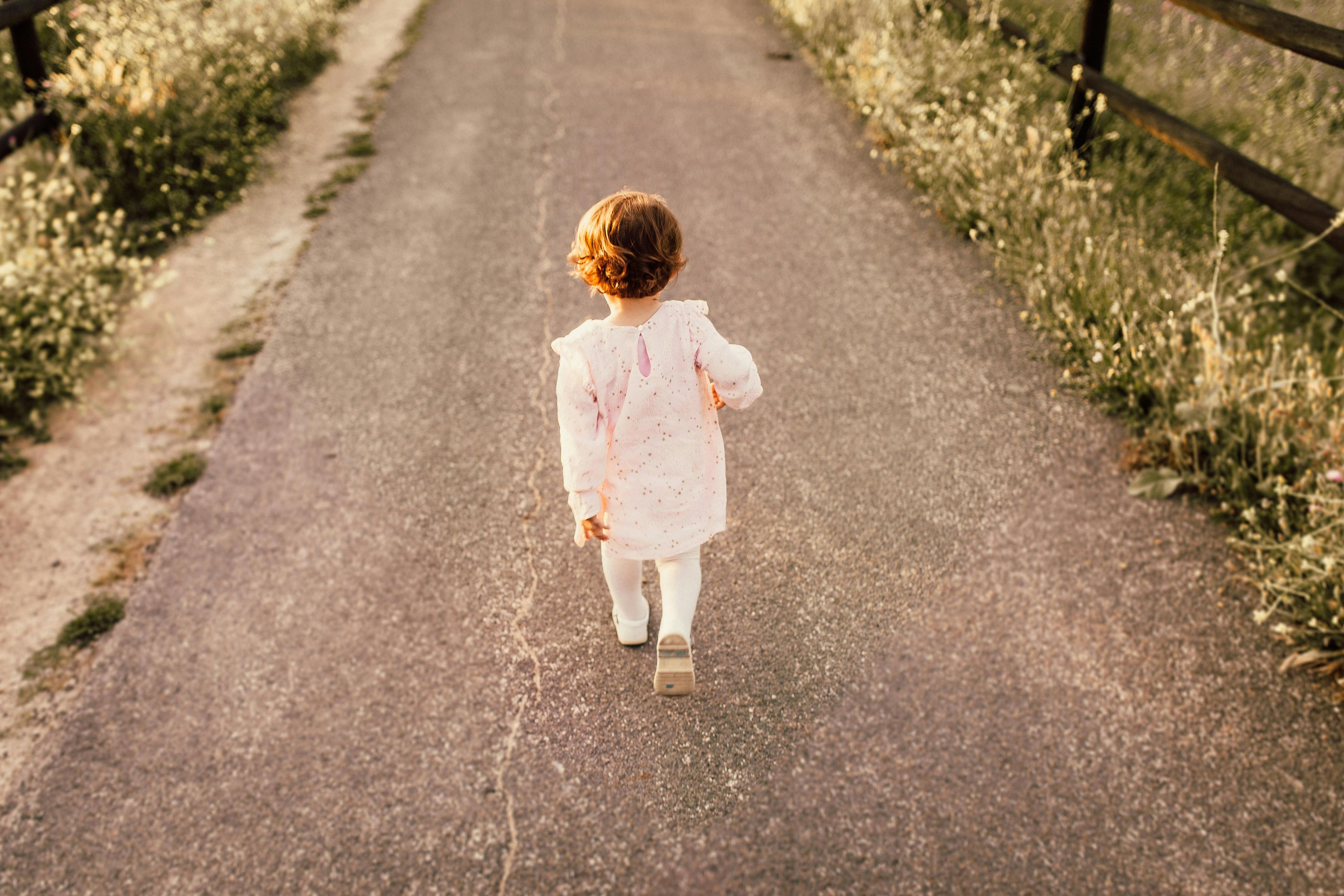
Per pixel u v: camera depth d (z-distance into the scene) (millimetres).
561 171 5336
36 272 3889
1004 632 2576
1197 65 5938
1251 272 4191
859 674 2475
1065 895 1967
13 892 2025
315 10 7691
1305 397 3064
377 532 2977
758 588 2742
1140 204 4324
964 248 4496
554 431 3393
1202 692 2385
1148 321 3463
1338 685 2377
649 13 8281
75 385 3631
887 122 5441
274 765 2271
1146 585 2697
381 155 5625
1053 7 6383
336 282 4344
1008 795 2164
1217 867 2010
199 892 2016
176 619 2678
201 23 6660
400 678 2490
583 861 2053
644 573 2816
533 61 7145
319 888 2014
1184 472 3029
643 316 2023
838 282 4250
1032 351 3736
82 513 3068
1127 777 2193
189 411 3537
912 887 1988
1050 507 2994
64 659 2564
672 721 2365
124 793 2219
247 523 3018
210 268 4496
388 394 3596
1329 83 5789
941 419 3404
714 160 5457
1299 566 2523
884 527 2949
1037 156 4590
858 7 6836
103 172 4895
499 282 4301
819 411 3463
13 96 5414
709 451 2180
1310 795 2143
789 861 2043
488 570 2830
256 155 5637
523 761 2273
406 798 2191
